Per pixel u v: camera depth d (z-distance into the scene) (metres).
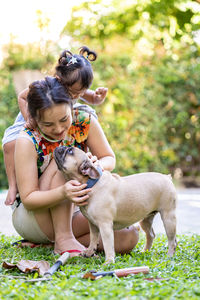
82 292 2.44
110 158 3.87
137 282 2.63
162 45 10.09
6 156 3.97
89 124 3.79
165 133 10.09
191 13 8.63
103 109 9.24
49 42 10.21
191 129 10.27
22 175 3.52
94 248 3.46
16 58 9.91
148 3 8.99
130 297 2.31
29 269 2.90
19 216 3.84
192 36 10.16
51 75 3.74
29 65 9.84
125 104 9.45
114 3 10.55
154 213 3.73
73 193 3.27
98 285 2.52
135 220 3.51
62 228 3.64
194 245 4.00
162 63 9.92
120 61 9.54
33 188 3.53
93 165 3.34
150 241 3.84
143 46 10.12
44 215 3.68
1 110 9.28
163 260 3.36
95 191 3.31
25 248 3.86
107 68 9.40
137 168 9.73
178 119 9.93
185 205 7.62
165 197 3.59
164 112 9.91
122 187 3.41
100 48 9.65
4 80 9.52
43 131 3.38
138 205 3.45
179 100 10.01
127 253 3.76
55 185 3.60
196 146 10.50
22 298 2.32
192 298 2.31
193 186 10.66
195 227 5.64
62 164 3.38
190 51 10.14
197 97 10.06
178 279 2.74
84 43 10.08
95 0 10.73
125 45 9.88
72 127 3.72
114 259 3.30
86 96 4.36
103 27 10.69
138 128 9.53
